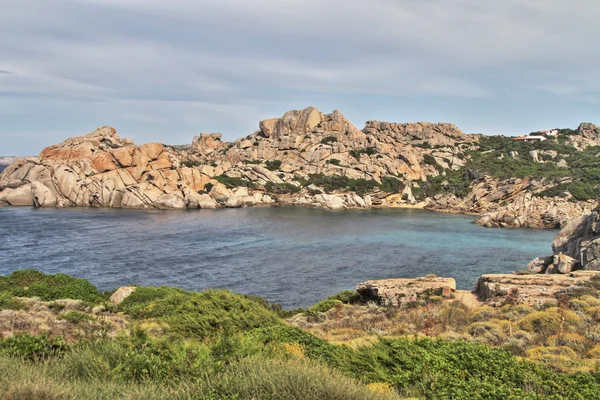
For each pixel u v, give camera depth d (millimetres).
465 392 9305
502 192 133000
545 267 43531
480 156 194875
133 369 9023
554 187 123500
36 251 61969
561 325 19781
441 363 10945
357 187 157875
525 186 130000
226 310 18219
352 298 35312
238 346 10531
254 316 17469
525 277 33250
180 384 8047
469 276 53906
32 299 19328
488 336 19312
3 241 68125
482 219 109062
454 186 157250
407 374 10562
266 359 9219
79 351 9867
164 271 53844
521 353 15883
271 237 81312
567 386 10117
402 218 119312
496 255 67625
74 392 7520
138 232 81938
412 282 35031
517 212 110250
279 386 7730
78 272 51875
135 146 134750
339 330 23328
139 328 13922
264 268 56656
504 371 10828
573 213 107688
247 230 88938
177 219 102438
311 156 176125
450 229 98562
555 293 28734
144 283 48250
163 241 73812
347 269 56938
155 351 10062
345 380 8523
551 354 15180
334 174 165625
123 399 7504
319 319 28328
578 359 14539
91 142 137750
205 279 50750
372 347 12820
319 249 70562
